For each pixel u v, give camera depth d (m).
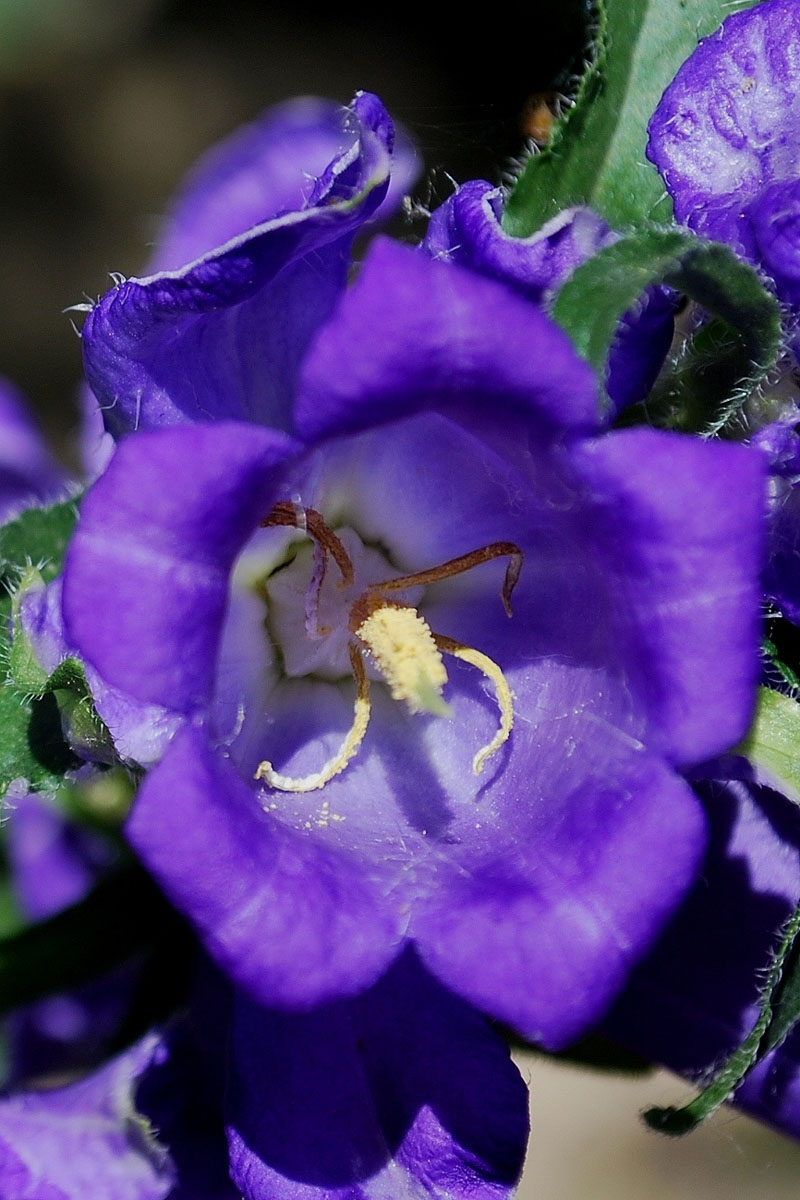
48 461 0.30
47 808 0.29
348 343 0.22
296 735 0.24
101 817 0.27
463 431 0.23
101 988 0.26
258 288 0.23
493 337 0.22
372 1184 0.23
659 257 0.22
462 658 0.24
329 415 0.22
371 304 0.22
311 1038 0.24
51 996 0.25
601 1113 0.59
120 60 0.59
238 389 0.23
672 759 0.22
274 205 0.27
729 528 0.22
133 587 0.22
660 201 0.24
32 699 0.24
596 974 0.22
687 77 0.24
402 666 0.24
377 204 0.23
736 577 0.22
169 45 0.59
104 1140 0.24
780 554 0.23
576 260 0.23
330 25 0.58
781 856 0.25
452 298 0.22
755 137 0.24
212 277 0.23
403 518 0.24
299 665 0.24
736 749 0.23
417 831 0.24
